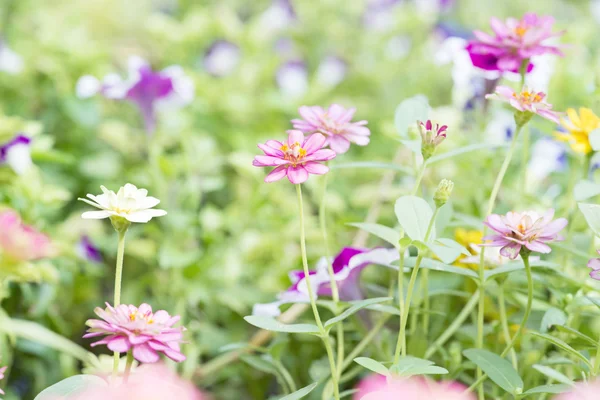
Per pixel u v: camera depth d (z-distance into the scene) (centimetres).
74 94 138
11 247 90
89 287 122
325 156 88
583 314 102
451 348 101
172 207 127
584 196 95
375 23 194
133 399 85
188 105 150
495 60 102
